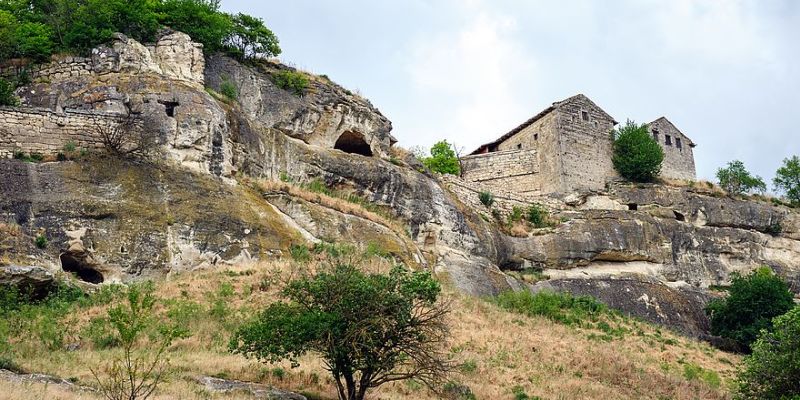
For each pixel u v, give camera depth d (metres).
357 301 21.19
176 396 19.41
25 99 34.66
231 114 36.97
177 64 37.53
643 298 44.66
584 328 35.69
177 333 19.30
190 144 33.84
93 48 36.31
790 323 26.12
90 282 29.23
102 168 31.42
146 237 30.02
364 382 21.25
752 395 25.36
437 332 24.53
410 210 41.44
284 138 39.75
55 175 30.48
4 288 26.02
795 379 24.77
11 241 27.64
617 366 29.92
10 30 36.41
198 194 32.56
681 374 31.05
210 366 22.64
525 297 37.03
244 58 42.47
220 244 31.41
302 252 32.94
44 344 23.58
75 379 20.23
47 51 36.41
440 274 39.22
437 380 22.77
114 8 38.19
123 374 20.56
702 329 43.69
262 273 30.17
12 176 29.70
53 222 28.91
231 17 43.12
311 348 20.98
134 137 33.06
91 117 33.00
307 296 21.91
